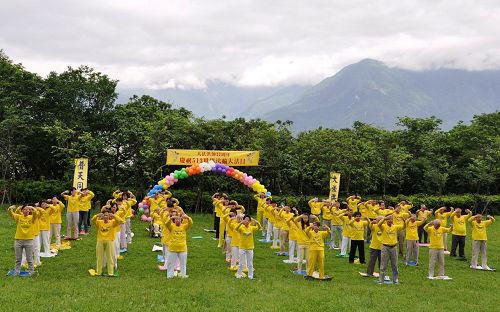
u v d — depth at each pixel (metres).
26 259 15.73
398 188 41.31
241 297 13.52
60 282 14.47
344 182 38.00
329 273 18.11
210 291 14.00
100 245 16.03
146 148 32.22
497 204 39.81
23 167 36.75
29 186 31.88
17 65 35.41
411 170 40.69
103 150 33.66
